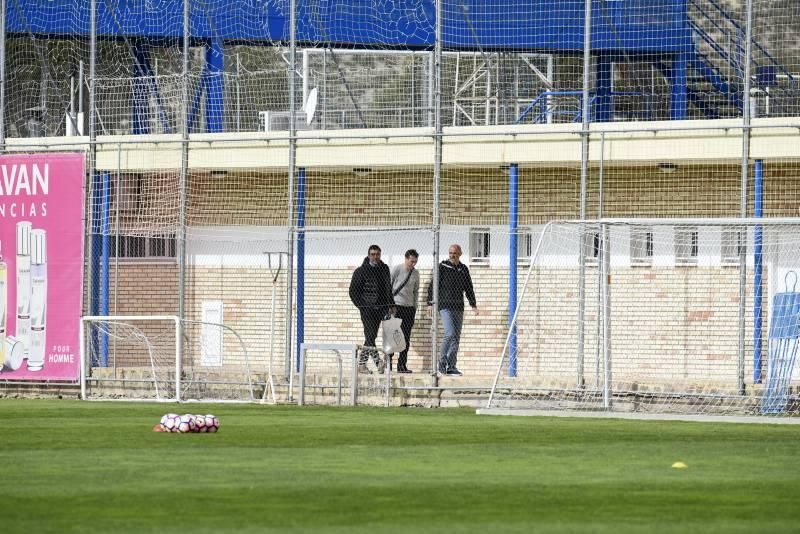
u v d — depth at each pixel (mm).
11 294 80062
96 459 44500
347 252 89250
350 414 66500
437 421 61969
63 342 79000
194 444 50125
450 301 80062
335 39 95938
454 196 87438
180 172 85188
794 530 30359
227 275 91188
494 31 92750
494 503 34406
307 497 35344
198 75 90750
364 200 88625
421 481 38812
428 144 81750
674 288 81438
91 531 29703
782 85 89062
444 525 30844
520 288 84500
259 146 84375
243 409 70062
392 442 51281
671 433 55844
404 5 95438
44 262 79500
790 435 55062
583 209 74125
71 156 79188
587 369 82188
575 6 91438
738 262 80062
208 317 91250
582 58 93062
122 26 97000
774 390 67812
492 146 80688
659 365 81500
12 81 100062
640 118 92062
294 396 76938
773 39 92312
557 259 83812
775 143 75188
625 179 82938
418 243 87812
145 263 92562
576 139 79438
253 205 90500
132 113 94312
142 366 90312
